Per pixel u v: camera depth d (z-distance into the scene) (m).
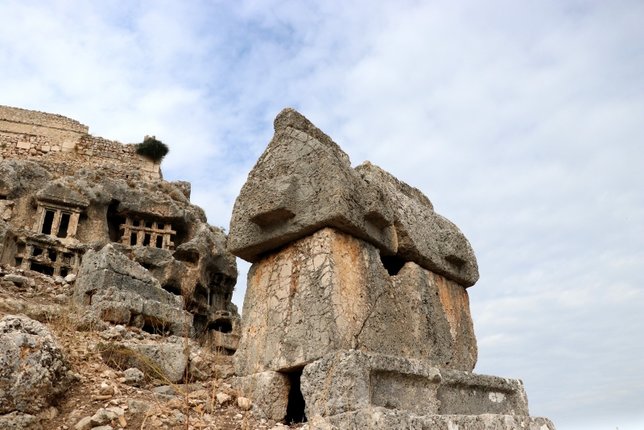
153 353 5.15
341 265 4.81
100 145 21.55
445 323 5.80
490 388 5.54
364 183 5.23
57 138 21.31
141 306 7.46
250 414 4.54
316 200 4.93
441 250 6.12
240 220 5.42
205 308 14.48
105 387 4.26
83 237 15.50
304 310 4.74
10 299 6.98
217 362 5.57
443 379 4.92
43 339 4.00
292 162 5.26
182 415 4.09
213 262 15.73
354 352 4.20
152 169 21.72
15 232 13.79
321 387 4.24
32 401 3.70
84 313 6.84
